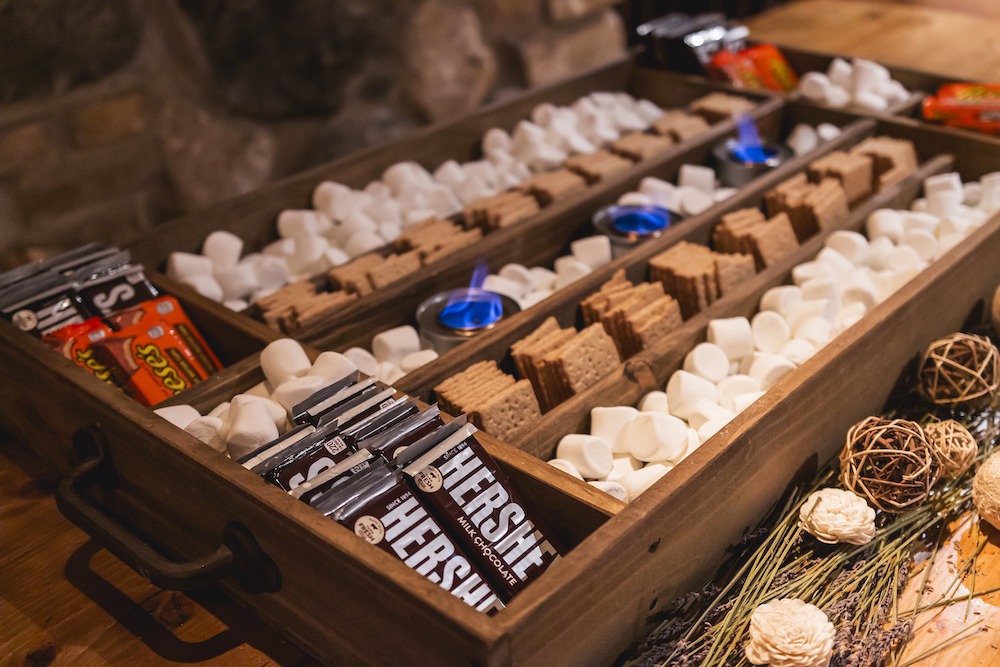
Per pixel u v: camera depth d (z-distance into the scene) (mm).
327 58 1272
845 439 992
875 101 1371
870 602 878
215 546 881
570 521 846
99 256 1050
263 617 889
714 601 875
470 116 1336
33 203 1116
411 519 818
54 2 1074
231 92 1218
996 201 1221
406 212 1224
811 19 1743
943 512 948
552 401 992
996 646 869
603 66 1465
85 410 910
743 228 1161
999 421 1040
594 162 1272
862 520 893
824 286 1072
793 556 914
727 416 947
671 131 1344
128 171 1170
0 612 912
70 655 883
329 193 1208
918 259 1144
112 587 929
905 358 1028
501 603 821
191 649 885
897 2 1944
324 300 1049
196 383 995
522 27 1447
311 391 905
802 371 915
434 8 1348
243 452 874
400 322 1062
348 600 797
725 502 870
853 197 1255
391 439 847
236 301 1121
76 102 1114
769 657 825
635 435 940
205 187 1228
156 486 892
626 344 1036
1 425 1053
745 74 1479
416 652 777
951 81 1405
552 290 1133
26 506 995
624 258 1093
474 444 849
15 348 946
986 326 1122
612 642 824
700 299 1081
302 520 791
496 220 1169
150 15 1141
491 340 998
